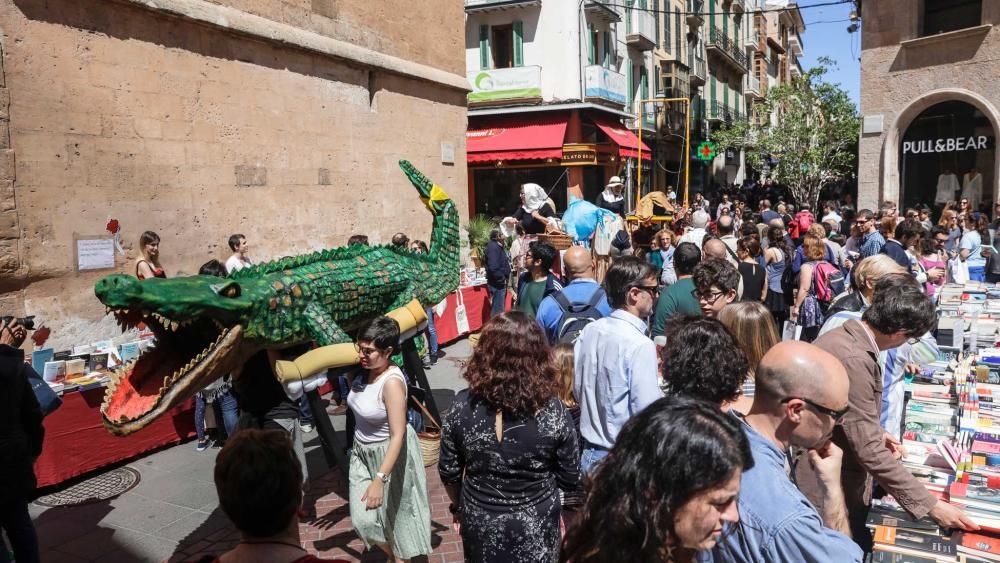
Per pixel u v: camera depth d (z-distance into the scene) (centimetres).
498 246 1112
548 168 2416
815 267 796
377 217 1178
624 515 165
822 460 257
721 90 4250
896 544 281
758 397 243
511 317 312
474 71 2484
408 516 401
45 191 691
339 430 707
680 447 163
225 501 194
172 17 813
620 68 2823
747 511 212
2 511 385
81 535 495
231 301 429
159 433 657
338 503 547
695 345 294
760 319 391
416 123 1273
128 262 777
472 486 306
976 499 295
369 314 564
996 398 406
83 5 723
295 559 193
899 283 327
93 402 593
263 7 942
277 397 499
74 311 720
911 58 1792
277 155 977
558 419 305
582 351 381
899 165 1855
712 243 659
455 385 865
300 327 479
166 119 818
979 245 1177
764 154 2970
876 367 319
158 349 438
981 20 1678
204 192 870
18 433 386
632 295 374
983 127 1714
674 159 3509
